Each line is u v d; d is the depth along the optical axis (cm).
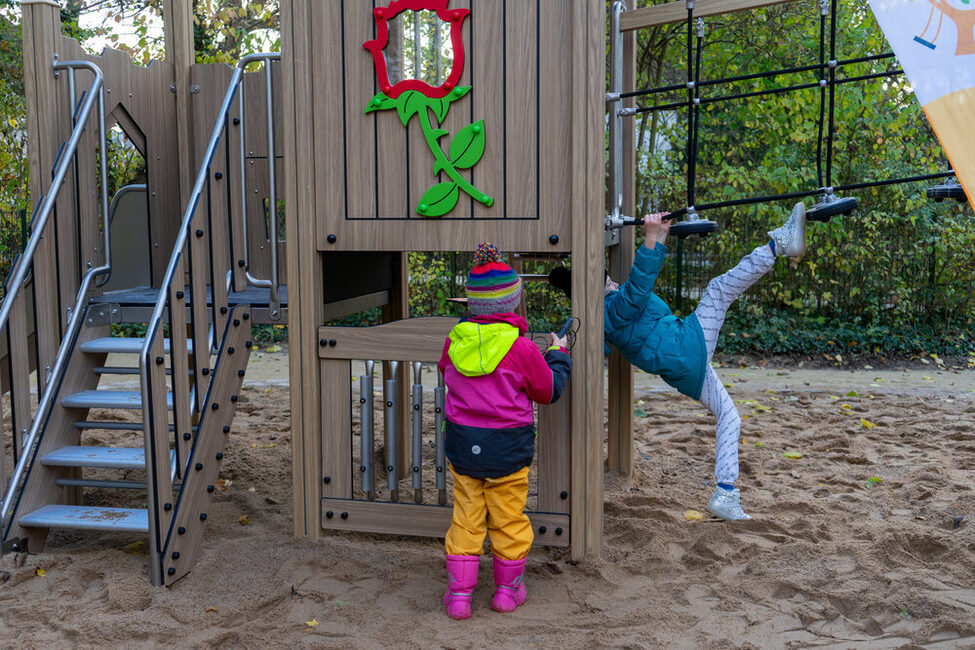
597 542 371
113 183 1045
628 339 416
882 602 326
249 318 416
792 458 553
